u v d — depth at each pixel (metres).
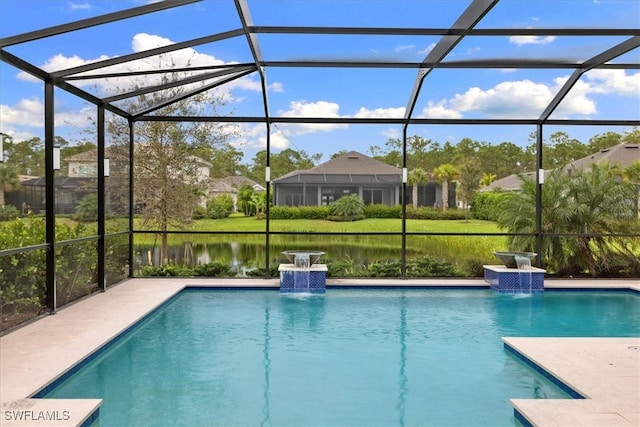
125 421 3.66
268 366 4.97
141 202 10.78
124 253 9.41
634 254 9.88
